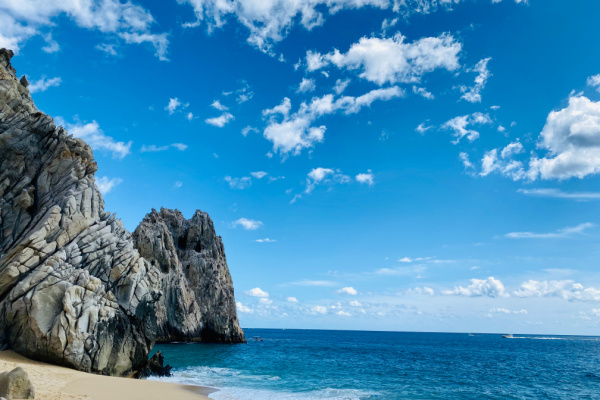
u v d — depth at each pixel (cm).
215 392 3203
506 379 5253
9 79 4184
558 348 13700
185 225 10581
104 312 3164
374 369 5884
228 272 10588
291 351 8756
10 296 2947
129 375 3456
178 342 8225
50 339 2825
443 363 7406
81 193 3622
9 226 3478
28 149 3922
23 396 1855
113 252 3584
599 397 3981
